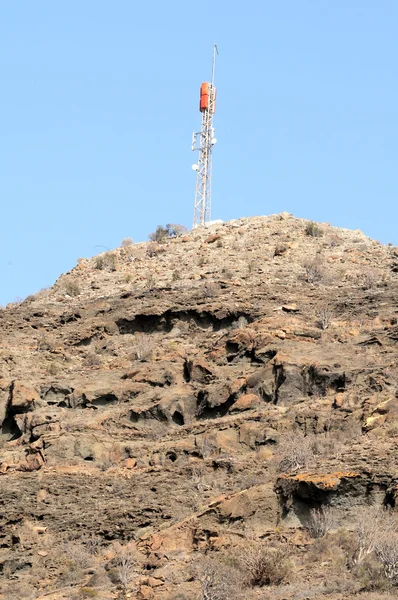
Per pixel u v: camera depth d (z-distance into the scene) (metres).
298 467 127.56
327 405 138.88
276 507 121.88
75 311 179.62
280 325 158.12
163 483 133.12
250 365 151.62
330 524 118.50
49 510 130.38
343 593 105.81
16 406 150.50
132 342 169.50
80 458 140.75
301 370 145.25
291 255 197.88
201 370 151.88
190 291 182.25
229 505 121.75
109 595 113.06
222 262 198.50
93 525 126.88
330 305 171.00
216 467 134.00
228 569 111.44
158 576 113.75
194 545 119.75
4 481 137.38
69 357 165.50
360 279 185.38
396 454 124.88
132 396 151.62
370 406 135.00
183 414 146.50
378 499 119.31
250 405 143.75
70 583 117.94
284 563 112.00
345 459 125.81
